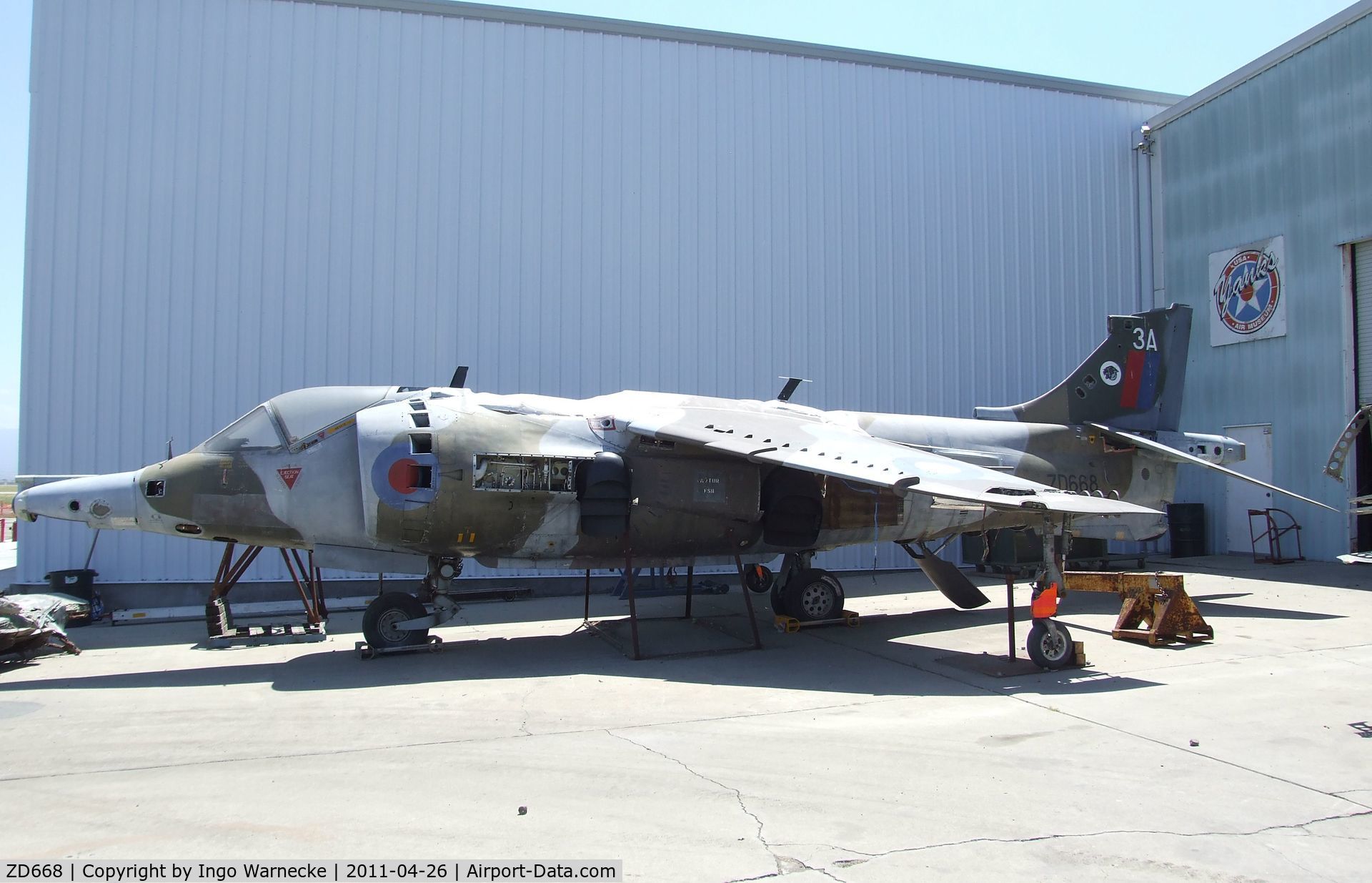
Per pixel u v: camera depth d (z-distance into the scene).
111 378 12.32
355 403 8.82
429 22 13.67
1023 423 12.14
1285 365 16.03
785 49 15.45
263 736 5.89
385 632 8.84
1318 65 15.43
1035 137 17.25
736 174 15.09
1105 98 17.97
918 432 11.37
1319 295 15.41
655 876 3.73
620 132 14.48
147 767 5.22
